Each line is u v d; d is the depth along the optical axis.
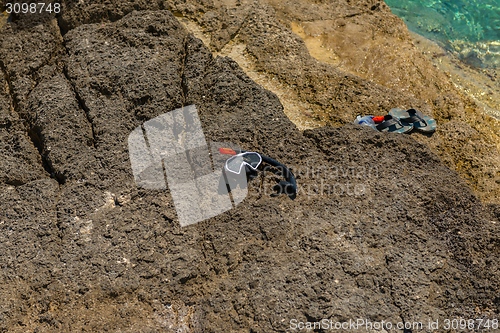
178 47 5.72
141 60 5.48
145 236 4.22
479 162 5.26
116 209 4.38
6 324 3.81
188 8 6.63
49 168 4.81
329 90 5.86
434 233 4.30
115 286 3.96
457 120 5.76
